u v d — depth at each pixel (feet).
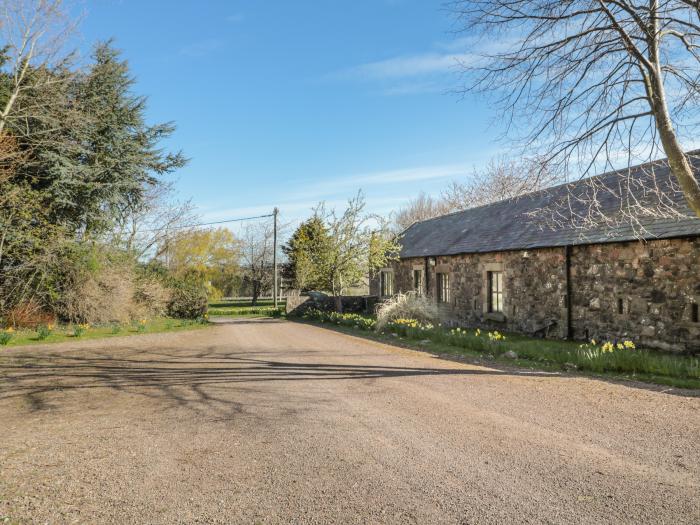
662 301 32.81
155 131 69.72
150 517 10.38
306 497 11.13
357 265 74.95
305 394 21.58
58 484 12.27
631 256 35.22
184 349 40.32
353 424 16.75
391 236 80.43
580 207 45.68
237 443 15.11
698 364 24.06
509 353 30.45
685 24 23.98
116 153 63.57
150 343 45.47
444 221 77.46
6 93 53.21
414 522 9.84
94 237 62.85
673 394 19.72
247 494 11.38
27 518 10.45
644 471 12.06
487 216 63.72
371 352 34.78
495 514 10.06
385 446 14.43
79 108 59.11
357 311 91.71
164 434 16.29
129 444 15.33
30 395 23.03
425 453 13.76
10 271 54.65
